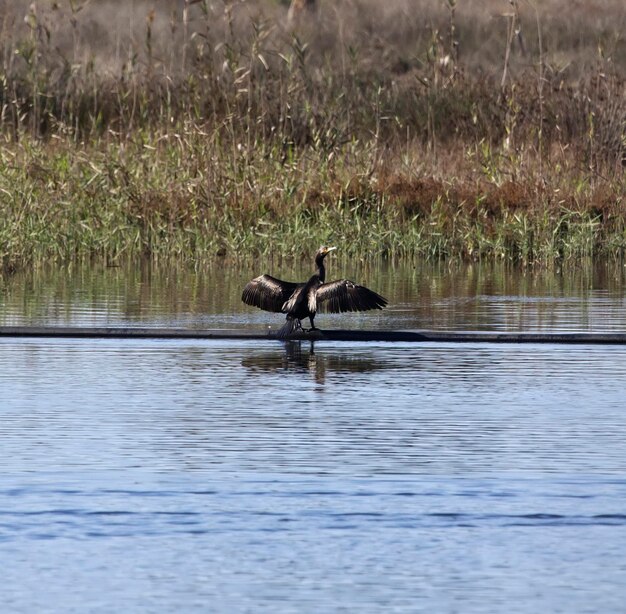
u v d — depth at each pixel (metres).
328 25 160.88
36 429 41.09
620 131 103.31
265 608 27.12
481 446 39.00
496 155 103.00
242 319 64.88
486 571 29.12
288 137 101.00
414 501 33.69
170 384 48.78
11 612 26.91
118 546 30.58
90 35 152.00
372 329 62.03
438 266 88.88
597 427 41.44
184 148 96.12
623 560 29.81
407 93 117.94
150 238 92.56
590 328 62.06
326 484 35.12
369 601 27.47
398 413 43.59
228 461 37.31
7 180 91.88
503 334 58.84
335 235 91.38
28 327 59.84
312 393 47.09
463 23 162.88
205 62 115.00
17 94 113.12
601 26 158.25
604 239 95.19
